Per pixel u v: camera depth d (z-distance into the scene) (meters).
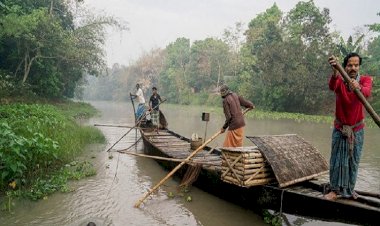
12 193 5.73
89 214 5.11
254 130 16.48
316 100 29.67
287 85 29.95
